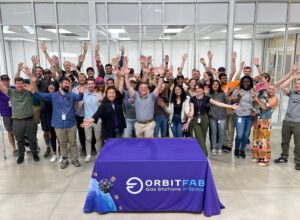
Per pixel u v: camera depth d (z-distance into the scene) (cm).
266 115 418
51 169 420
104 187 275
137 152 294
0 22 675
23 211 298
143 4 669
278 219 278
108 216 281
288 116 423
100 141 454
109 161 270
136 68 1014
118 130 380
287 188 349
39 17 676
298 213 290
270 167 423
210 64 584
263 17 671
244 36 1092
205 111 441
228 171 406
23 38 870
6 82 442
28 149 520
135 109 407
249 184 361
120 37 915
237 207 300
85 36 910
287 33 687
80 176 392
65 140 420
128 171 271
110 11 674
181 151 296
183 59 530
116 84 437
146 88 382
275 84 436
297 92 411
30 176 394
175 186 275
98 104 435
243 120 448
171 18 678
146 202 280
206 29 772
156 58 1033
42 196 332
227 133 497
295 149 414
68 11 673
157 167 270
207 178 273
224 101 458
